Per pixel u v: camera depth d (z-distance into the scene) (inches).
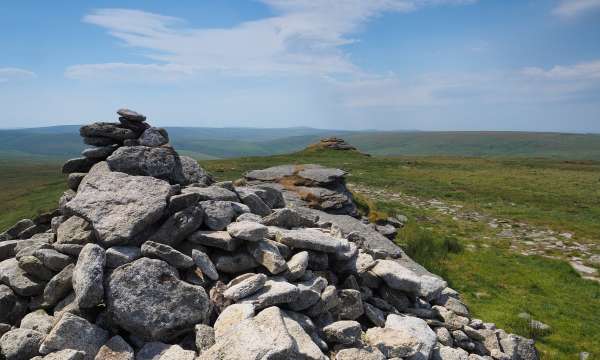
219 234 399.2
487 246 1022.4
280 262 378.6
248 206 528.4
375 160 2957.7
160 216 391.5
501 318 615.8
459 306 500.4
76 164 508.4
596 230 1229.1
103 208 386.0
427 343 374.6
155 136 510.3
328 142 3427.7
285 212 492.1
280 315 317.7
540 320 620.7
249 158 2928.2
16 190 2194.9
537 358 459.2
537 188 2032.5
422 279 504.4
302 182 943.0
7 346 295.7
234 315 324.5
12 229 510.0
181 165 519.2
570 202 1681.8
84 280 312.7
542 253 989.2
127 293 316.8
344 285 439.5
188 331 327.9
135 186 417.4
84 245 372.8
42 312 342.6
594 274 858.1
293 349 285.1
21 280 364.8
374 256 528.7
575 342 556.7
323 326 371.9
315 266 436.8
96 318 326.0
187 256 366.9
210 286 371.9
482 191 1857.8
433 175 2364.7
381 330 388.8
